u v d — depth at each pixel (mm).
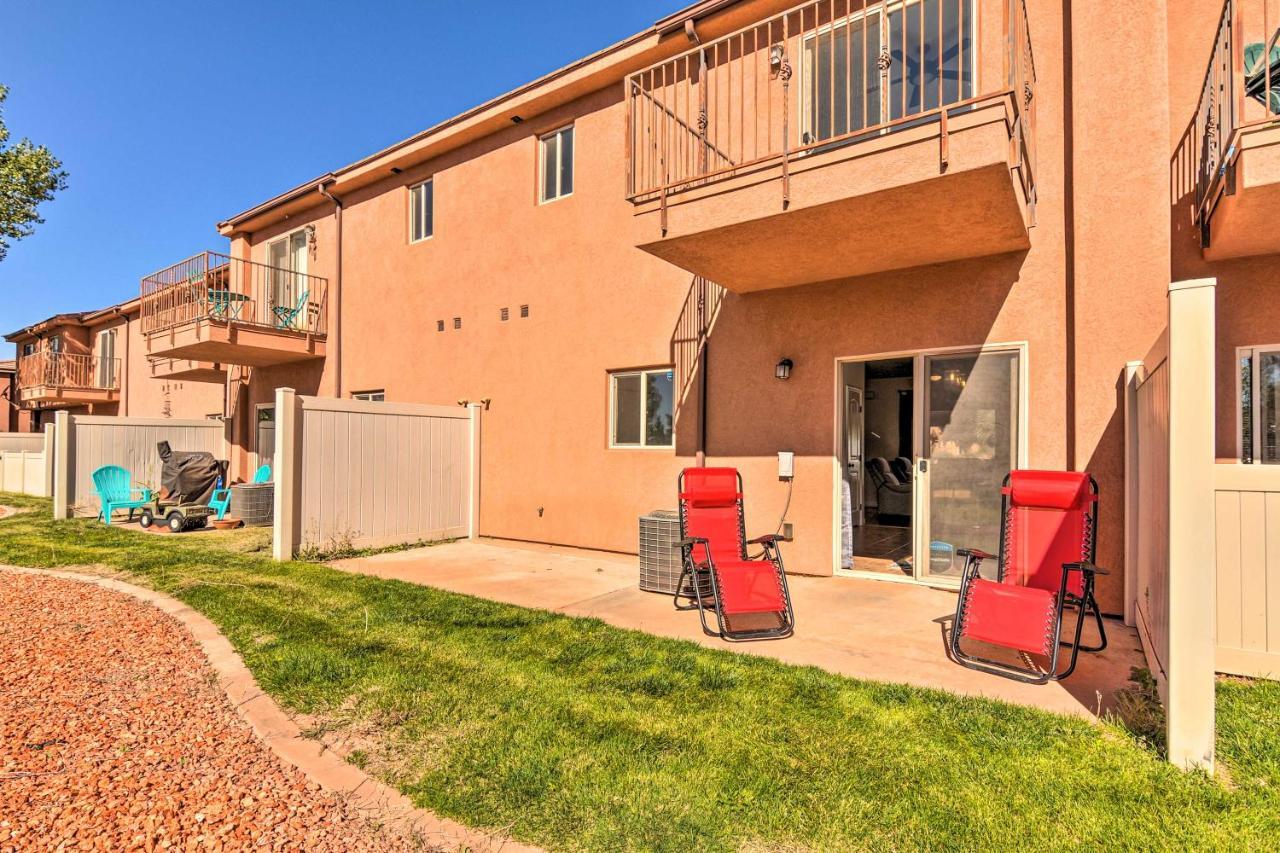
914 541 6285
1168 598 2775
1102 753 2820
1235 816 2338
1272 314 4785
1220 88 4359
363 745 2959
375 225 11734
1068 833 2268
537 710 3297
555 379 8961
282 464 7453
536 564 7547
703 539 4953
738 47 7191
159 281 12820
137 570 6609
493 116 9344
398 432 8797
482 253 9938
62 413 11070
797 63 6738
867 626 4875
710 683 3652
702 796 2510
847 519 6855
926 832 2281
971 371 5973
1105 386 5258
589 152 8633
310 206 12891
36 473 15336
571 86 8477
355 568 7168
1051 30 5633
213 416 15531
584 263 8672
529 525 9219
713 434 7438
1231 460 4902
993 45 5699
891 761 2771
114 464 12148
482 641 4445
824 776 2650
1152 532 3807
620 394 8406
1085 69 5395
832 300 6648
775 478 6980
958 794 2514
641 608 5480
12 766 2719
